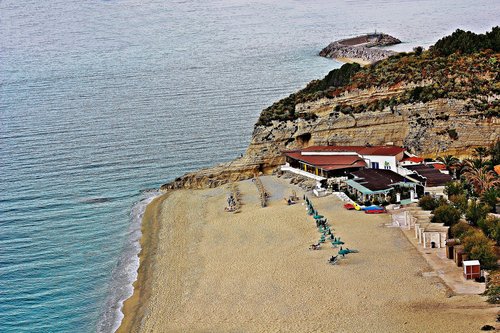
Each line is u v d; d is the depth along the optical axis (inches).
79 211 5068.9
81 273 4121.6
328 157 5462.6
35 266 4222.4
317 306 3385.8
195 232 4586.6
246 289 3673.7
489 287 3356.3
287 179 5438.0
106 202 5246.1
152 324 3484.3
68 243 4539.9
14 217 4963.1
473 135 5364.2
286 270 3814.0
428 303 3280.0
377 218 4429.1
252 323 3324.3
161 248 4404.5
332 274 3688.5
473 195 4606.3
